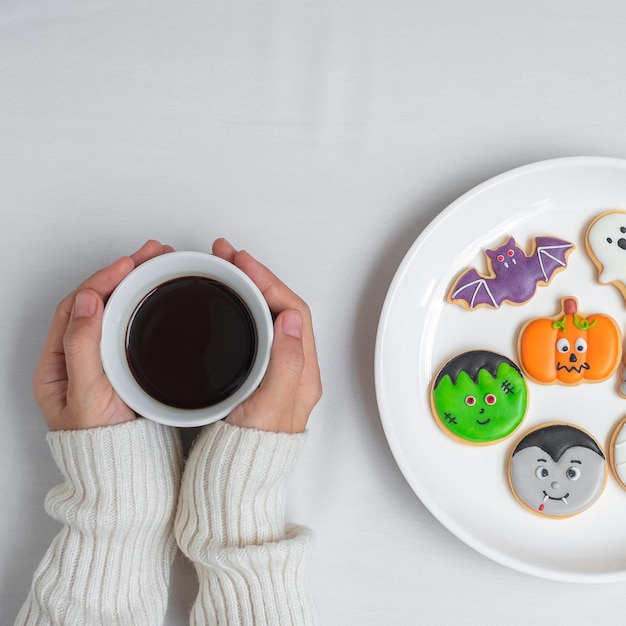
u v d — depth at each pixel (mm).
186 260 588
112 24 705
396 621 661
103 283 620
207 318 602
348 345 678
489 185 655
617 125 692
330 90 697
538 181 666
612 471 658
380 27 702
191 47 704
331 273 684
